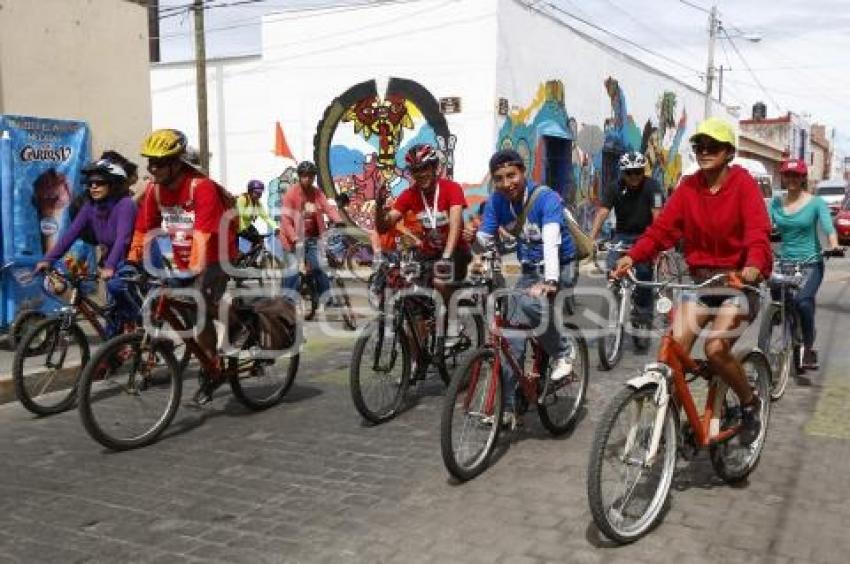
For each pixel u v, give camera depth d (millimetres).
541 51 17250
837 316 10016
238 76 18125
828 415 5652
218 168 18594
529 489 4340
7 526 3928
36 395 6172
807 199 6387
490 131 15406
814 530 3781
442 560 3506
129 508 4137
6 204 7742
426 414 5871
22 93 8727
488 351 4559
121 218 6043
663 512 3979
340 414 5914
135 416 5238
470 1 15312
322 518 3977
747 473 4426
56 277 6199
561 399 5344
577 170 19719
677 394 3900
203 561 3531
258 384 6105
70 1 9180
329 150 17078
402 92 16125
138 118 10078
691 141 4039
